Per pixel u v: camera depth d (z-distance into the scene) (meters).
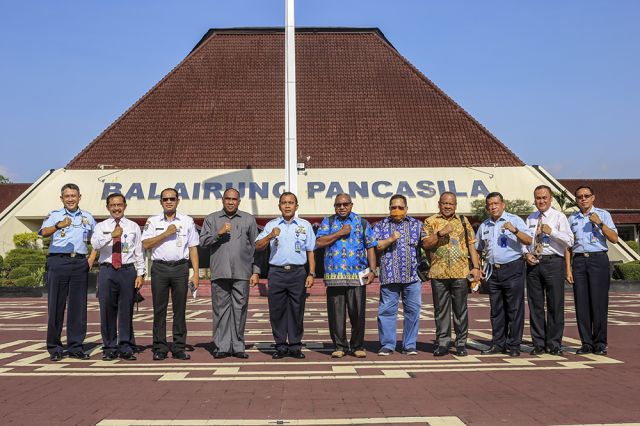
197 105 42.03
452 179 37.88
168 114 41.53
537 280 9.89
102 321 9.54
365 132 40.53
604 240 9.96
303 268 9.77
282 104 42.00
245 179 37.28
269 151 39.28
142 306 22.39
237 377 8.09
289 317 9.70
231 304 9.83
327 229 9.77
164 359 9.57
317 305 21.89
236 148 39.47
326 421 5.97
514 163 39.31
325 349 10.65
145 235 9.63
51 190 36.97
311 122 40.97
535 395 6.98
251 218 9.93
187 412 6.32
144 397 6.98
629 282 28.55
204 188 36.69
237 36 46.62
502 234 9.84
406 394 7.07
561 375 8.12
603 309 9.81
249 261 9.86
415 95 43.06
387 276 9.87
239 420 6.02
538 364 8.96
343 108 41.94
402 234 9.87
